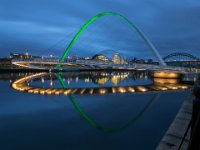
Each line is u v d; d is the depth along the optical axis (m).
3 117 28.20
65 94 49.19
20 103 38.53
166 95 47.34
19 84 72.75
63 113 30.66
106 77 116.25
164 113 30.03
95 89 58.75
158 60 99.69
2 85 69.62
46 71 176.38
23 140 18.98
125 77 118.12
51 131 21.81
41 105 36.72
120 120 26.56
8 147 17.14
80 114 30.03
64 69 189.25
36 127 23.47
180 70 84.06
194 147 3.92
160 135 20.05
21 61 136.75
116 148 16.92
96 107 34.84
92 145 17.56
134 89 58.06
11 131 21.92
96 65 99.00
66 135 20.50
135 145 17.48
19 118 27.72
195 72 82.50
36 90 56.84
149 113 30.22
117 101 40.38
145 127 23.12
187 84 70.75
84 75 132.38
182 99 41.91
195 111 4.80
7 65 186.75
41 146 17.36
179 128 14.09
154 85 68.62
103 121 26.16
